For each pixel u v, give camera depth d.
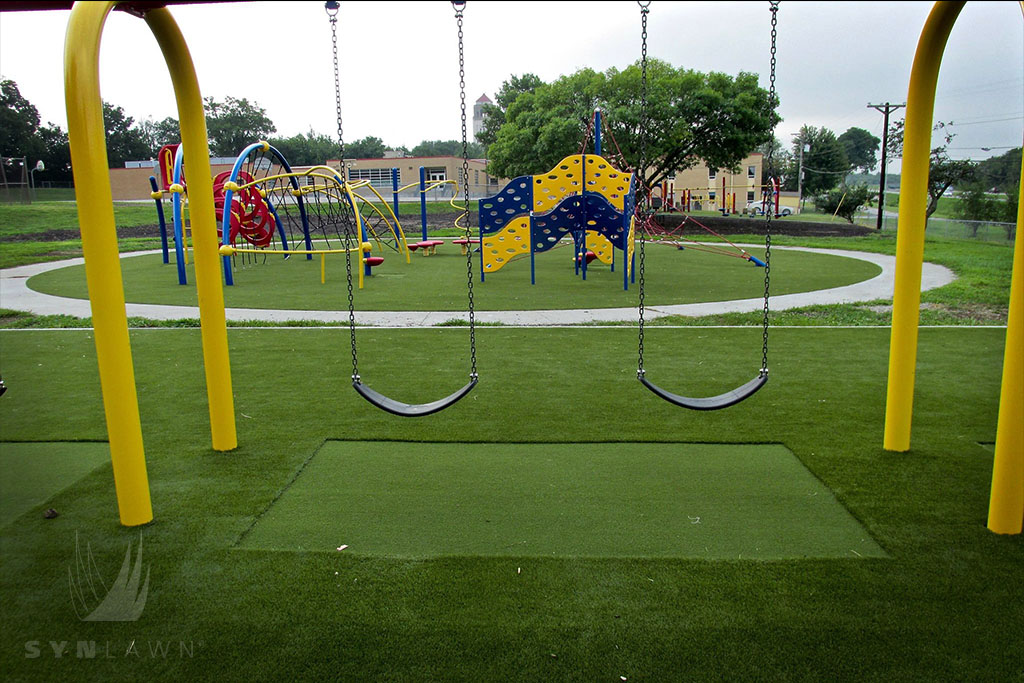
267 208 18.44
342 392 5.99
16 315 10.63
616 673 2.34
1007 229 24.61
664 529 3.40
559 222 13.86
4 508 3.70
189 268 17.88
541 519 3.52
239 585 2.91
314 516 3.57
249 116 85.50
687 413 5.29
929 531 3.34
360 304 11.52
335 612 2.71
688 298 11.99
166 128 97.19
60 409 5.56
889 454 4.38
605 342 8.21
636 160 30.84
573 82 32.34
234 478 4.08
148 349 7.95
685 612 2.69
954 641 2.50
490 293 12.88
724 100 32.06
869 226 35.31
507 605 2.75
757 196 65.62
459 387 6.14
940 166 28.27
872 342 8.10
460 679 2.33
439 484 3.98
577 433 4.84
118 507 3.60
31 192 43.66
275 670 2.39
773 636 2.53
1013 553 3.12
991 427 4.93
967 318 9.77
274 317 10.20
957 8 3.59
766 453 4.43
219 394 4.46
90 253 3.19
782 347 7.85
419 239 27.94
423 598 2.80
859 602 2.75
